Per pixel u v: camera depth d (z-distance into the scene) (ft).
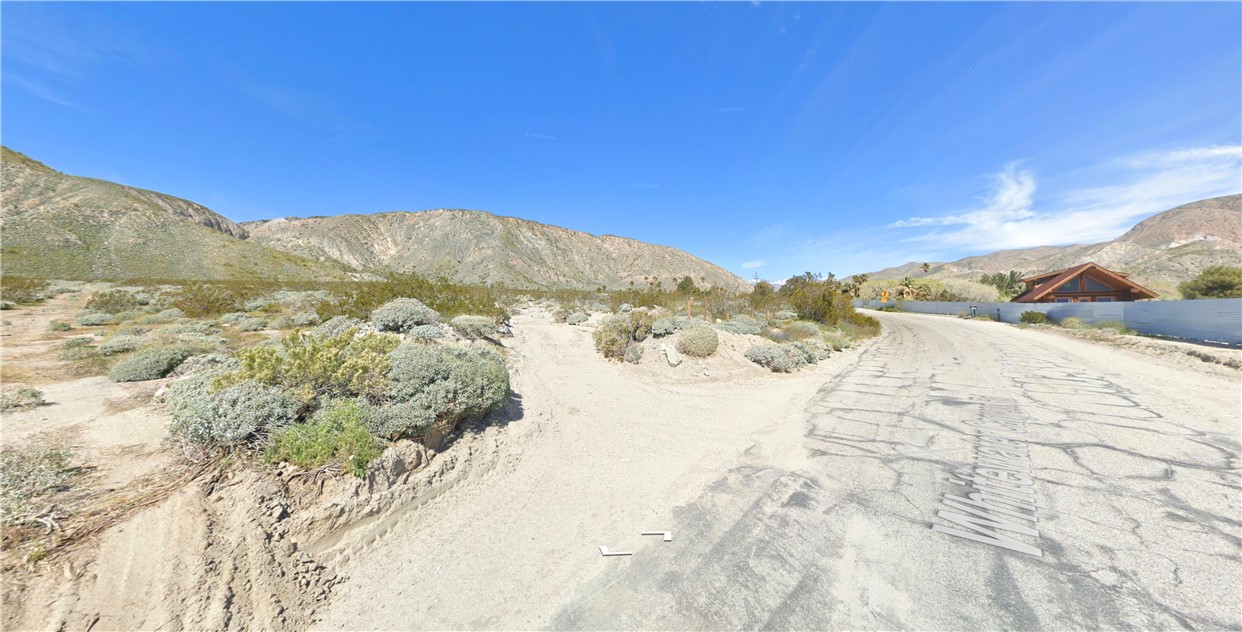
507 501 14.83
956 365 40.68
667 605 9.78
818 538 12.26
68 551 8.67
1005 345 54.65
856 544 11.89
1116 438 19.61
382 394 16.69
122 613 7.94
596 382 33.01
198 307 60.59
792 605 9.66
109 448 13.80
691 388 31.60
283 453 12.28
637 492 15.52
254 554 9.64
